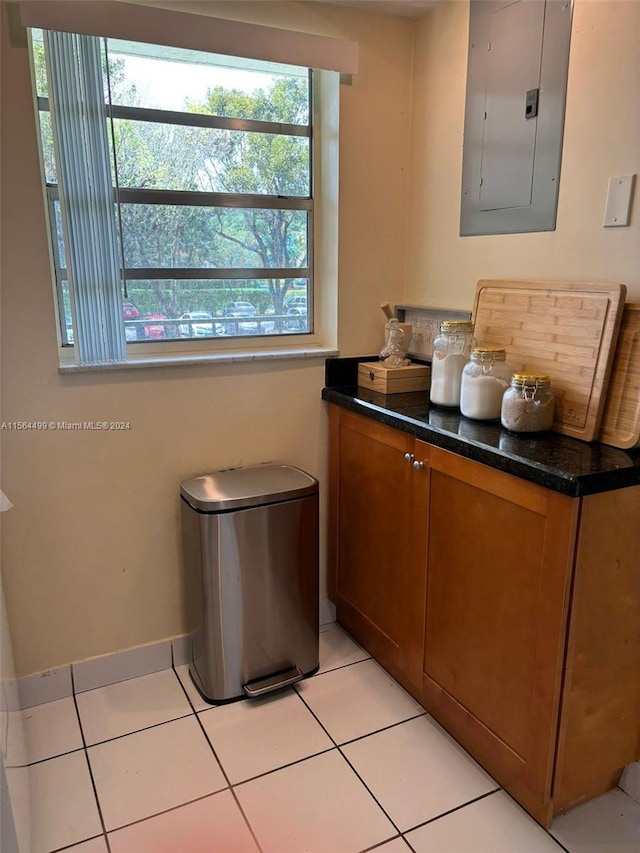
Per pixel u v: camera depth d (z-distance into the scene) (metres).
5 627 1.64
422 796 1.59
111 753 1.73
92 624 1.99
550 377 1.61
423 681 1.86
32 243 1.68
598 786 1.54
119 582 2.00
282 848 1.44
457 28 1.94
